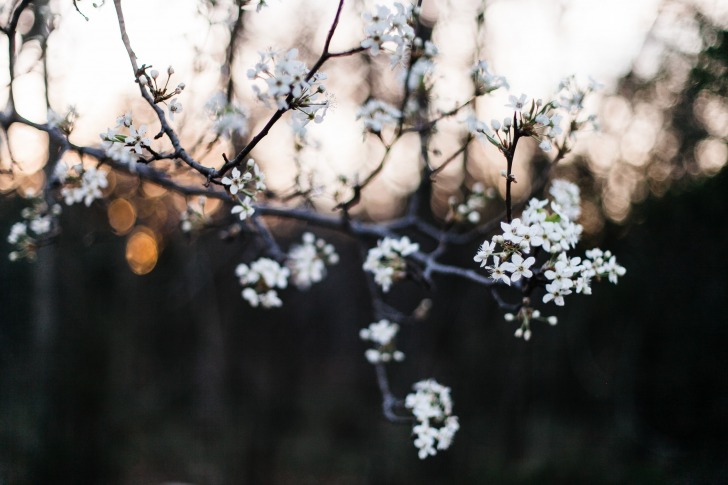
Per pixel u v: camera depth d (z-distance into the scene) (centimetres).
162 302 1100
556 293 171
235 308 1276
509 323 1034
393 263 236
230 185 167
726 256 795
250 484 1070
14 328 872
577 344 1071
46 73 265
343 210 279
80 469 761
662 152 806
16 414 784
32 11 287
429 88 242
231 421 1146
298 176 293
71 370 773
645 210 862
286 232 1245
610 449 966
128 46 165
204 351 1094
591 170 880
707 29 656
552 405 1162
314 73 156
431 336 1092
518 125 164
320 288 1455
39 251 729
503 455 991
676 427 877
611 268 169
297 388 1351
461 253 1038
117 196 733
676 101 742
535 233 165
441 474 994
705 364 839
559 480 889
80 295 802
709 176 771
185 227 307
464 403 1037
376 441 1080
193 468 1005
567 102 215
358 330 1487
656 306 880
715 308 823
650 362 906
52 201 294
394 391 1118
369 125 257
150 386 1112
